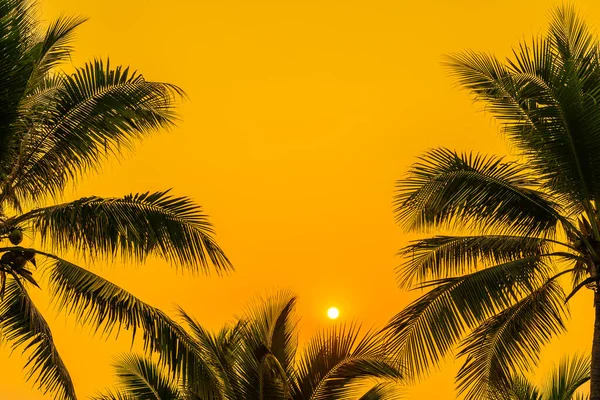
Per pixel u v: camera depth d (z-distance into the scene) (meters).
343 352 14.63
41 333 11.56
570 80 12.00
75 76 11.55
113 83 11.65
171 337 11.99
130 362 17.52
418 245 13.83
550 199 13.18
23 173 11.89
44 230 11.63
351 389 15.08
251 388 14.87
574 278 14.31
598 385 12.10
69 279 11.90
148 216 11.90
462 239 13.64
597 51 13.05
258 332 15.67
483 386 13.06
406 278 14.09
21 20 10.88
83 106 11.62
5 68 10.41
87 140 11.77
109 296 11.79
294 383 14.93
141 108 11.84
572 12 13.53
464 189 13.07
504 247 13.37
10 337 11.98
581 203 12.92
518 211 13.14
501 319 13.25
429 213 13.38
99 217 11.77
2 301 11.95
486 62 13.18
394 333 13.22
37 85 11.81
